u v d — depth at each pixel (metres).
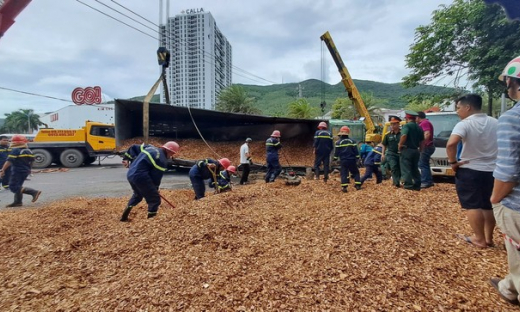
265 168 10.36
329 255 2.52
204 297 2.04
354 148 5.86
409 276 2.15
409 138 4.88
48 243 3.33
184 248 2.87
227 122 12.77
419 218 3.26
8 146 8.04
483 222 2.63
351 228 3.08
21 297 2.21
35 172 12.84
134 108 11.81
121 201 6.10
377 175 6.73
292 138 12.02
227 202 4.55
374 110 31.30
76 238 3.39
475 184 2.63
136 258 2.74
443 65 12.45
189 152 11.48
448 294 1.97
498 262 2.38
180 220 3.58
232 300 1.99
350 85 11.92
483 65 10.36
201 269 2.44
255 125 12.59
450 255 2.48
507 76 1.82
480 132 2.63
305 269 2.33
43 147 14.69
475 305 1.87
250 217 3.76
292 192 5.75
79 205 5.62
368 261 2.36
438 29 11.55
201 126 12.95
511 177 1.74
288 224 3.50
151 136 12.80
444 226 3.09
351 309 1.85
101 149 15.16
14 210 5.42
